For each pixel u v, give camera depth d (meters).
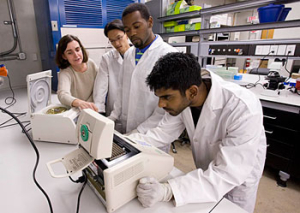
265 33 3.52
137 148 0.69
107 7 2.39
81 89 1.53
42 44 2.53
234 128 0.67
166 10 2.63
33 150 1.01
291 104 1.52
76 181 0.75
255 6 1.78
